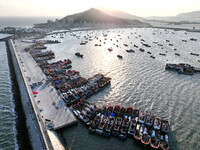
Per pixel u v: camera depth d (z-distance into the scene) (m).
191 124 59.41
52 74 102.12
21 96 76.06
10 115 62.91
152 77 100.12
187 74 104.69
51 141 47.03
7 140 50.88
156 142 49.59
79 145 49.81
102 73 106.31
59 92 78.12
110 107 67.25
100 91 82.62
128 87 86.94
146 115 62.41
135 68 115.88
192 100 74.69
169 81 94.44
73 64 124.56
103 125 56.06
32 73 102.69
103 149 48.56
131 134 53.00
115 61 132.25
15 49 166.88
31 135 51.00
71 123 57.19
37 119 56.28
